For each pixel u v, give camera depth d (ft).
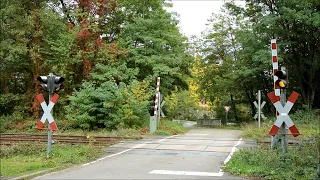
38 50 72.38
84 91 65.31
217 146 44.04
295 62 87.35
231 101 127.95
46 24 72.69
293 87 93.35
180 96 145.89
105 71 72.90
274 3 82.94
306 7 74.49
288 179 25.00
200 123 118.42
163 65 77.41
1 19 67.77
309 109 82.69
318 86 92.27
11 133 63.98
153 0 85.30
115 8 81.30
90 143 42.22
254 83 107.76
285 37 82.94
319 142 30.99
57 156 36.65
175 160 34.45
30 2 75.00
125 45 79.30
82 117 63.16
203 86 127.95
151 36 79.36
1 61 72.84
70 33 73.26
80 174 28.04
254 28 80.89
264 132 57.57
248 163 30.40
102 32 84.94
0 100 75.82
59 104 78.43
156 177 26.48
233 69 107.76
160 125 68.23
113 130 62.64
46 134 60.18
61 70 72.23
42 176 27.40
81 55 73.36
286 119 28.78
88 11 76.89
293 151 31.65
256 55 81.51
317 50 84.33
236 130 79.05
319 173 23.82
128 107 64.18
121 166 31.50
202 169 29.71
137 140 50.93
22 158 38.52
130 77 75.25
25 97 77.77
